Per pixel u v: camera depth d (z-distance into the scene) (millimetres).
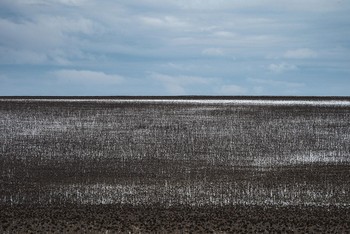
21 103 86125
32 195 32781
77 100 95750
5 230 24703
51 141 54500
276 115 72688
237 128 63438
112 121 68312
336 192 33406
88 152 48688
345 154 49000
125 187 34844
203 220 26562
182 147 51781
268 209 29297
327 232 24578
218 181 36656
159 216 27484
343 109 77875
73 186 35125
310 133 60469
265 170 40875
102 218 27000
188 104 87750
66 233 24328
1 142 53469
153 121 68312
